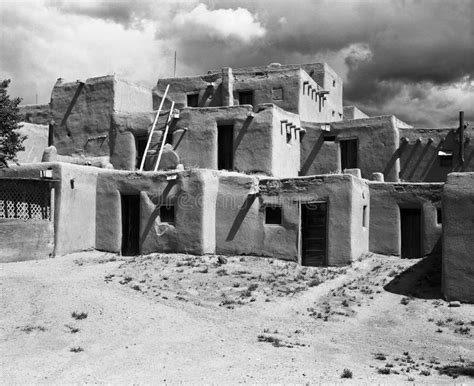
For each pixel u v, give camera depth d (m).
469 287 15.13
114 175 21.47
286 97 26.00
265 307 14.63
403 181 24.00
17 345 11.40
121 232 21.30
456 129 23.28
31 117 30.36
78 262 19.11
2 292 14.80
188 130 24.17
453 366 11.06
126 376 9.70
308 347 11.95
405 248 20.72
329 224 18.89
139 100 27.95
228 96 26.97
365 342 12.58
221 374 9.81
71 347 11.34
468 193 15.41
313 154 25.62
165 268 17.98
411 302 15.52
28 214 20.38
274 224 19.69
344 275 17.89
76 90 27.16
